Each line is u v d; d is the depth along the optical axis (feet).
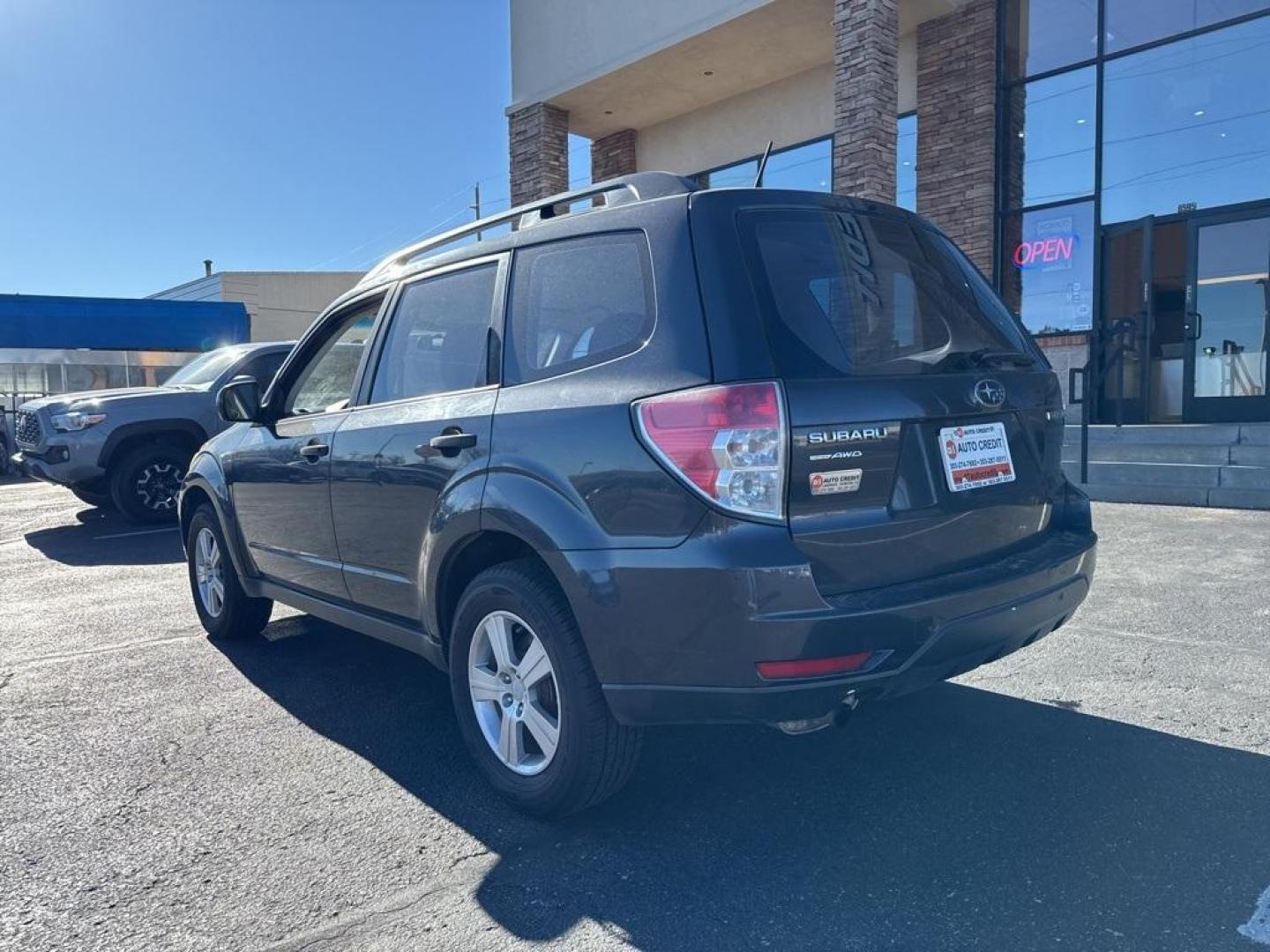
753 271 8.83
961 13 38.75
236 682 14.84
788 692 8.10
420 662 15.81
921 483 9.12
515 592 9.68
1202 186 34.73
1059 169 37.96
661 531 8.50
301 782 11.09
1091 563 10.80
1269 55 32.91
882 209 10.59
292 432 14.12
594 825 9.84
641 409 8.70
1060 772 10.62
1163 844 9.01
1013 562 9.84
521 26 46.52
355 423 12.56
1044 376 11.10
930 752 11.28
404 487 11.32
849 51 34.24
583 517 9.03
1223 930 7.65
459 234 12.44
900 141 41.65
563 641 9.25
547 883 8.75
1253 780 10.26
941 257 11.03
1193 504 27.17
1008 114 38.88
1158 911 7.96
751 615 8.03
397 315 12.78
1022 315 39.32
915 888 8.43
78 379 58.44
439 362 11.68
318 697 14.08
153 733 12.69
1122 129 36.35
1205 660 14.07
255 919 8.28
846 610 8.14
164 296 121.19
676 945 7.74
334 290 114.11
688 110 48.06
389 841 9.64
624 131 50.85
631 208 9.77
